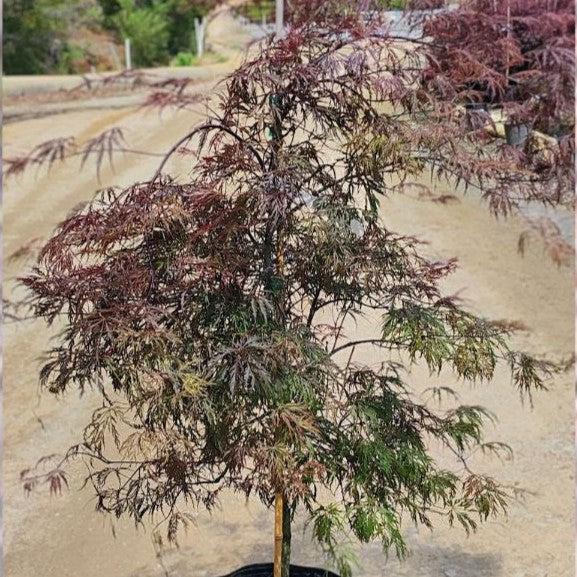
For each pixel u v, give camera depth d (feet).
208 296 6.35
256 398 6.18
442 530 11.50
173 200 5.75
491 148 6.73
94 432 5.73
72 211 6.28
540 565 10.52
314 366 6.32
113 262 6.03
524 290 17.87
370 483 7.05
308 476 6.35
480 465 13.24
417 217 21.01
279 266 6.69
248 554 10.81
